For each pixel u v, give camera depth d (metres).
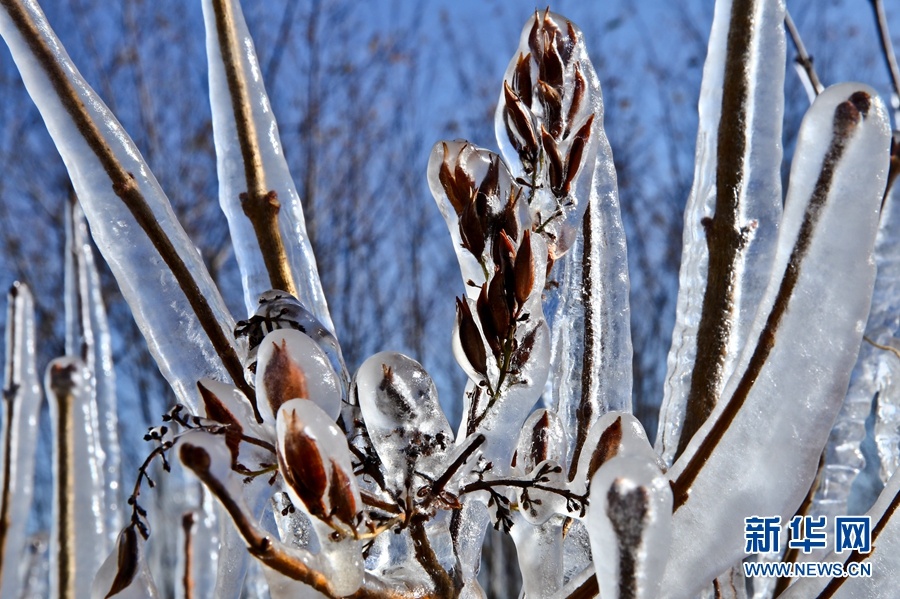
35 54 0.40
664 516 0.34
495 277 0.37
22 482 0.59
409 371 0.36
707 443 0.36
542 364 0.38
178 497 1.44
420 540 0.37
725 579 0.42
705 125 0.42
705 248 0.42
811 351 0.36
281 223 0.42
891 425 0.46
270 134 0.43
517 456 0.38
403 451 0.36
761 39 0.42
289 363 0.35
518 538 0.39
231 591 0.39
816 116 0.35
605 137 0.43
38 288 2.28
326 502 0.34
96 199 0.40
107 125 0.41
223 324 0.40
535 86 0.40
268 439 0.35
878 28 0.58
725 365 0.41
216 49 0.43
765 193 0.42
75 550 0.49
